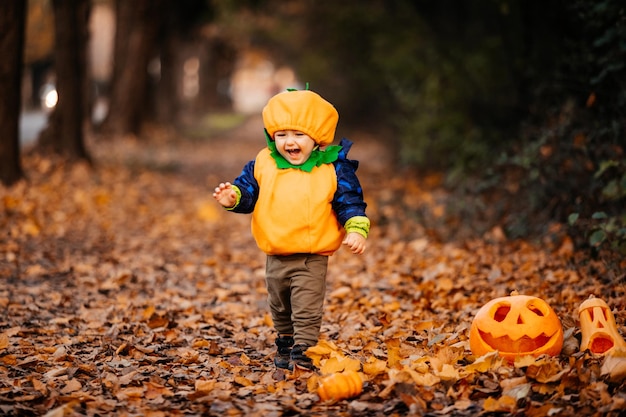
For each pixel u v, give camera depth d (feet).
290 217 17.81
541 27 42.16
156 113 120.67
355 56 86.79
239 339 22.02
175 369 19.21
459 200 40.91
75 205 45.52
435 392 16.22
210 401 16.46
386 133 85.76
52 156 58.95
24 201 43.27
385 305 25.27
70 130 60.34
